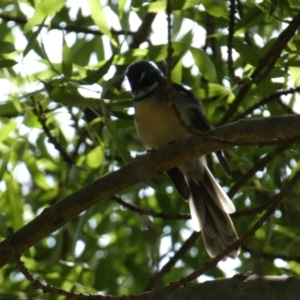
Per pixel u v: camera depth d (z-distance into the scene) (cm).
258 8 918
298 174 675
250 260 1218
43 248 1367
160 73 1077
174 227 1250
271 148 1135
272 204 675
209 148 738
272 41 958
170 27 695
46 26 1023
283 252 1145
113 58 877
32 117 1062
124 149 915
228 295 661
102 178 785
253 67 966
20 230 807
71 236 1217
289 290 627
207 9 929
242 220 1148
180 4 925
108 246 1296
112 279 1254
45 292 700
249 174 1016
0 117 1077
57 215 796
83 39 1211
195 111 1038
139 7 918
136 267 1277
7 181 1082
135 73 1052
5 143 1135
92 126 1131
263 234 1145
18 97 998
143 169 771
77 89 894
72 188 1127
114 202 1232
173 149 760
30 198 1284
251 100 1133
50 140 1049
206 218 993
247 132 707
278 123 686
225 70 1176
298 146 1039
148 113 1009
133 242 1285
